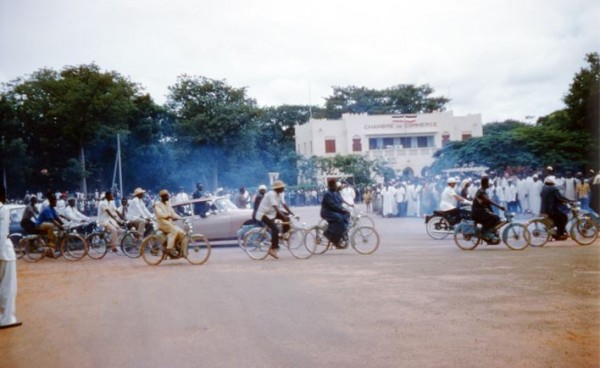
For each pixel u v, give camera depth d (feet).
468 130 224.12
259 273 40.75
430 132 221.46
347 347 21.15
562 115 143.64
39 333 25.64
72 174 182.09
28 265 52.70
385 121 220.64
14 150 171.83
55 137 183.11
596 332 22.33
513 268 38.32
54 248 55.98
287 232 50.11
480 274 36.29
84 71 180.14
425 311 26.50
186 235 48.39
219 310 28.32
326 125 221.25
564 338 21.58
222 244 66.13
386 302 28.81
